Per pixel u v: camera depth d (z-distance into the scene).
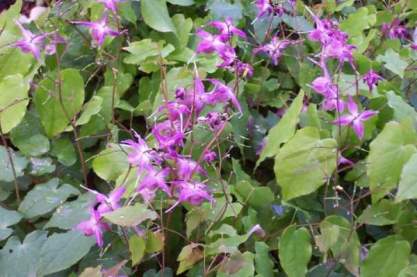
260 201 0.48
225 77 0.57
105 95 0.55
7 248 0.43
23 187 0.51
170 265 0.48
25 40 0.50
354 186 0.48
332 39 0.51
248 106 0.60
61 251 0.42
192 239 0.46
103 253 0.44
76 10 0.62
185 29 0.62
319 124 0.49
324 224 0.43
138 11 0.64
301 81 0.58
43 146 0.52
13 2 0.74
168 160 0.42
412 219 0.45
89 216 0.44
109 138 0.54
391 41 0.65
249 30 0.65
